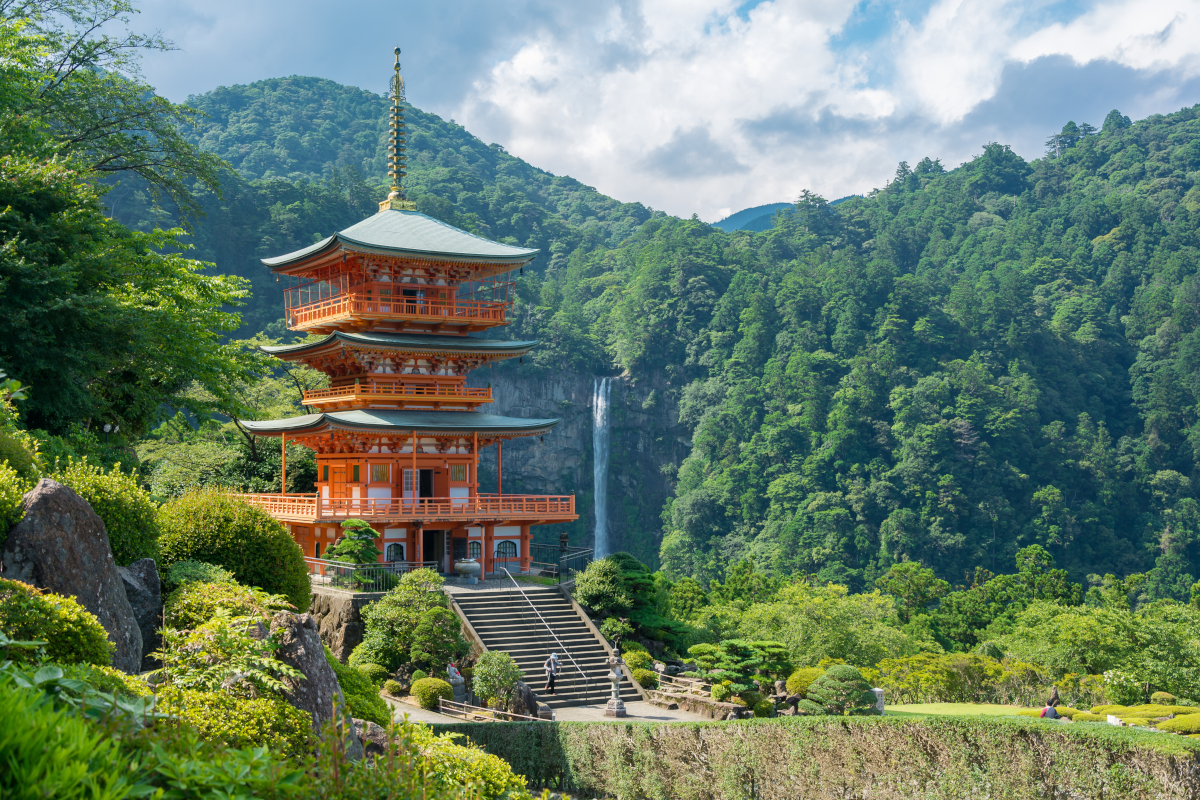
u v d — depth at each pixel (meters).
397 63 64.94
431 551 55.53
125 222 175.50
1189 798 18.53
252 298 189.88
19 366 27.58
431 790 9.27
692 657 48.28
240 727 11.66
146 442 69.44
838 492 188.50
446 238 58.97
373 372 56.53
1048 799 20.73
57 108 46.12
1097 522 197.12
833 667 38.91
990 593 100.62
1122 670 56.97
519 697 36.56
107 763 4.95
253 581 23.73
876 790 23.53
